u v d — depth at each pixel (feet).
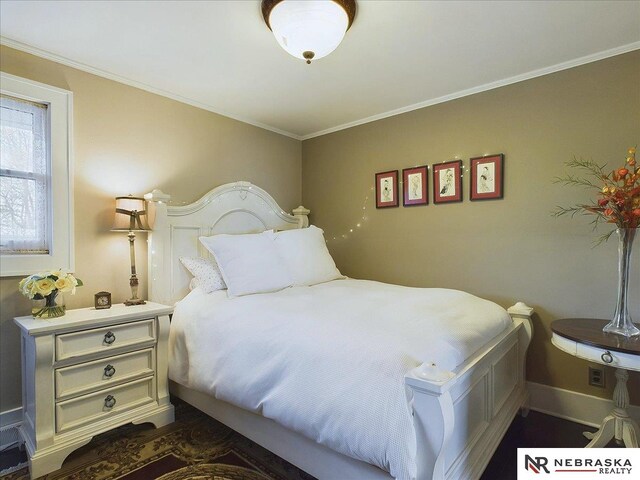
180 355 7.18
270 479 5.57
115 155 8.11
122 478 5.58
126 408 6.63
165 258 8.43
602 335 5.92
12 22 6.11
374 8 5.76
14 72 6.73
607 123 7.30
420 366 4.01
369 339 4.79
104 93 7.95
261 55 7.29
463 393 4.72
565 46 7.03
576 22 6.22
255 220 10.74
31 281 6.16
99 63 7.56
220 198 9.80
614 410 6.17
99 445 6.47
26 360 6.21
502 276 8.61
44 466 5.62
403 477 3.79
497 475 5.68
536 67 7.90
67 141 7.34
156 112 8.87
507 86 8.50
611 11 5.90
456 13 5.93
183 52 7.15
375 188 10.89
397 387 4.08
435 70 8.00
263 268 8.19
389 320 5.47
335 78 8.36
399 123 10.36
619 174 5.92
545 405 8.01
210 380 6.20
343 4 5.42
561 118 7.82
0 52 6.59
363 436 4.13
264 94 9.23
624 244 5.94
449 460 4.34
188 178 9.53
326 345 4.94
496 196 8.64
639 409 7.07
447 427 3.69
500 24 6.27
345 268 11.66
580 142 7.61
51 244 7.12
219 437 6.75
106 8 5.74
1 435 6.54
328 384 4.60
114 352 6.50
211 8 5.76
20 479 5.64
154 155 8.82
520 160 8.34
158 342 7.10
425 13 5.91
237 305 6.82
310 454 5.07
